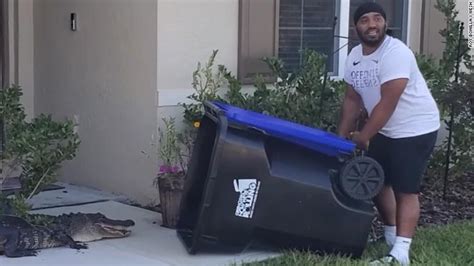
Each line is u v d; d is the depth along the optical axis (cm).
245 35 756
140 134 731
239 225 545
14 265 540
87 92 792
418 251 586
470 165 838
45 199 745
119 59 749
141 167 734
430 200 790
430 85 781
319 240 555
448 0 850
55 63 830
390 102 538
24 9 845
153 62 711
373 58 550
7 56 840
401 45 546
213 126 584
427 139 555
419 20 913
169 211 644
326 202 545
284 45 806
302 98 730
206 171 582
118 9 745
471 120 802
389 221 599
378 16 544
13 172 717
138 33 725
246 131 537
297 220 547
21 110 602
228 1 745
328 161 550
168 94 712
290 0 805
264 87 730
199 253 568
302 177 542
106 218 627
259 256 569
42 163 592
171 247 591
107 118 770
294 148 547
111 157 770
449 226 676
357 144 548
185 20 719
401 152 554
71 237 590
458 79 799
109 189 776
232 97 721
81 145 805
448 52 830
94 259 559
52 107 838
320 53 804
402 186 558
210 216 542
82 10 789
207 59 735
